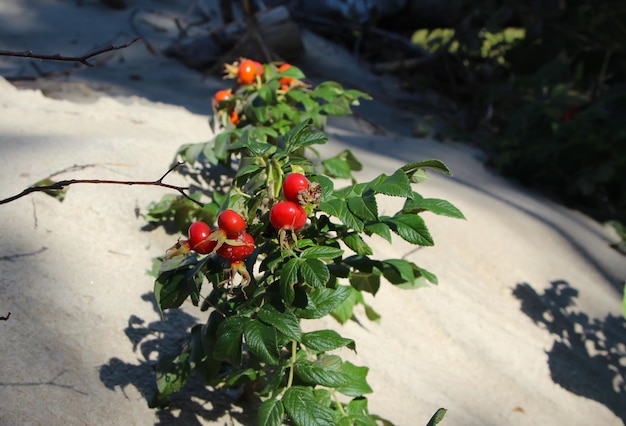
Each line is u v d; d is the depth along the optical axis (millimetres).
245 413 619
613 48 1999
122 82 1685
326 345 506
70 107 1061
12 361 577
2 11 2146
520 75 2084
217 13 2434
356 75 2172
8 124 938
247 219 503
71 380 584
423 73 2230
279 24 2059
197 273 510
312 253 472
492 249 1027
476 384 787
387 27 2473
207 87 1795
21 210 745
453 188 1191
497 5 2125
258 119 745
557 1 2031
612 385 873
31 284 663
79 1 2324
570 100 1505
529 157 1435
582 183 1388
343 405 574
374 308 826
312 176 523
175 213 779
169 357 584
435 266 942
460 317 872
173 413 597
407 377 749
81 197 789
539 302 965
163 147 929
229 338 485
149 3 2422
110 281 707
